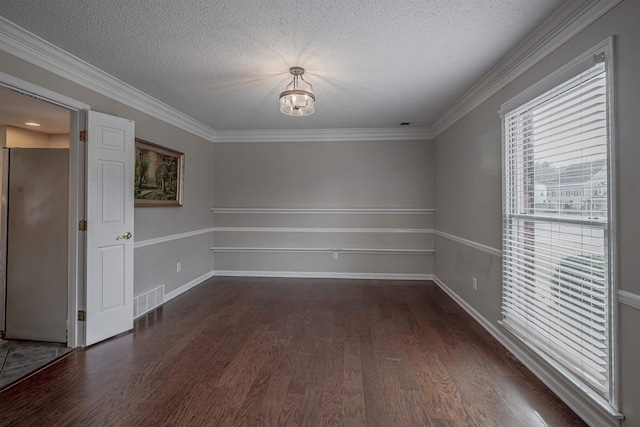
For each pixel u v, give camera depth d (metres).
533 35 2.14
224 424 1.72
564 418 1.78
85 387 2.06
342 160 4.92
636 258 1.47
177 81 3.00
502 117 2.62
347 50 2.40
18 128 4.15
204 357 2.47
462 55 2.46
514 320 2.47
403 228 4.86
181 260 4.22
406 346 2.65
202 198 4.78
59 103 2.49
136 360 2.42
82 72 2.64
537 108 2.23
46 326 2.76
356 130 4.82
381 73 2.81
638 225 1.46
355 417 1.78
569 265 1.92
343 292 4.21
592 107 1.72
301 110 2.80
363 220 4.93
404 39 2.24
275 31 2.14
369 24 2.06
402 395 1.98
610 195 1.59
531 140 2.29
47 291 2.77
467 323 3.15
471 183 3.34
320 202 4.96
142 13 1.94
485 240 3.01
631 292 1.49
